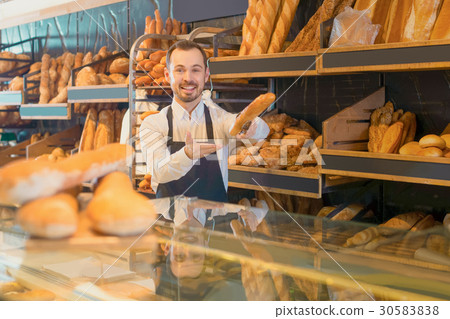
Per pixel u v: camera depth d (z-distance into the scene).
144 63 3.33
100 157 0.33
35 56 5.58
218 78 2.83
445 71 2.45
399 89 2.62
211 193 2.43
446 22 2.10
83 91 3.81
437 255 0.96
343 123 2.41
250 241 0.90
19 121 5.43
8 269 0.62
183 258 0.78
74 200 0.31
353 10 2.35
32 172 0.28
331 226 1.11
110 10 4.55
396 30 2.31
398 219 2.28
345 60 2.25
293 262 0.85
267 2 2.76
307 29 2.65
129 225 0.30
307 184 2.44
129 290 0.68
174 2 3.87
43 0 4.80
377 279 0.83
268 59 2.59
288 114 3.19
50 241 0.29
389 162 2.13
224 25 3.51
